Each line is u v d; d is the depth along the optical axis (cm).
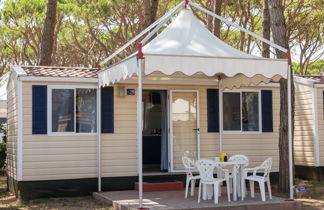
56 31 2109
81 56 2553
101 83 981
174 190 1007
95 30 2139
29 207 893
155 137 1312
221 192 963
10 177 1123
